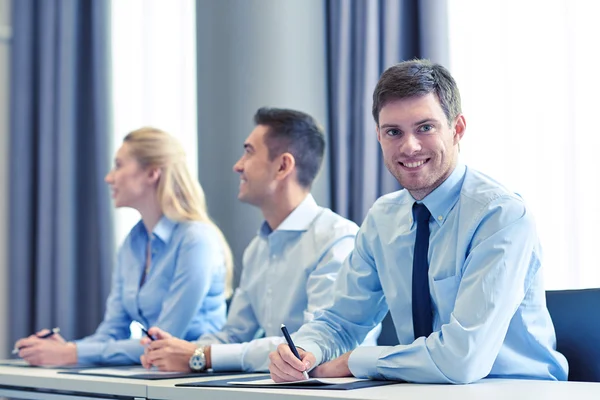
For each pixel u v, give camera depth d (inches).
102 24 164.7
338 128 130.0
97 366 103.0
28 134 169.6
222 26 140.4
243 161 104.7
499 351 74.3
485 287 69.2
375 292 85.4
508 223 71.6
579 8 118.3
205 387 65.0
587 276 116.3
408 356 68.7
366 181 126.3
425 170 73.8
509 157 123.0
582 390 59.2
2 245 172.1
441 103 73.5
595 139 116.1
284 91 133.3
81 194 167.6
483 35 126.8
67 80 165.6
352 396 54.6
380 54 128.3
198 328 114.3
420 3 124.9
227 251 120.9
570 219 117.3
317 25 133.1
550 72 120.9
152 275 116.8
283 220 104.0
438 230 76.9
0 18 175.2
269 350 88.9
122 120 166.4
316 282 97.7
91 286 165.8
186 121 160.1
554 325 82.9
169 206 117.0
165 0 164.2
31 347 104.0
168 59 163.5
